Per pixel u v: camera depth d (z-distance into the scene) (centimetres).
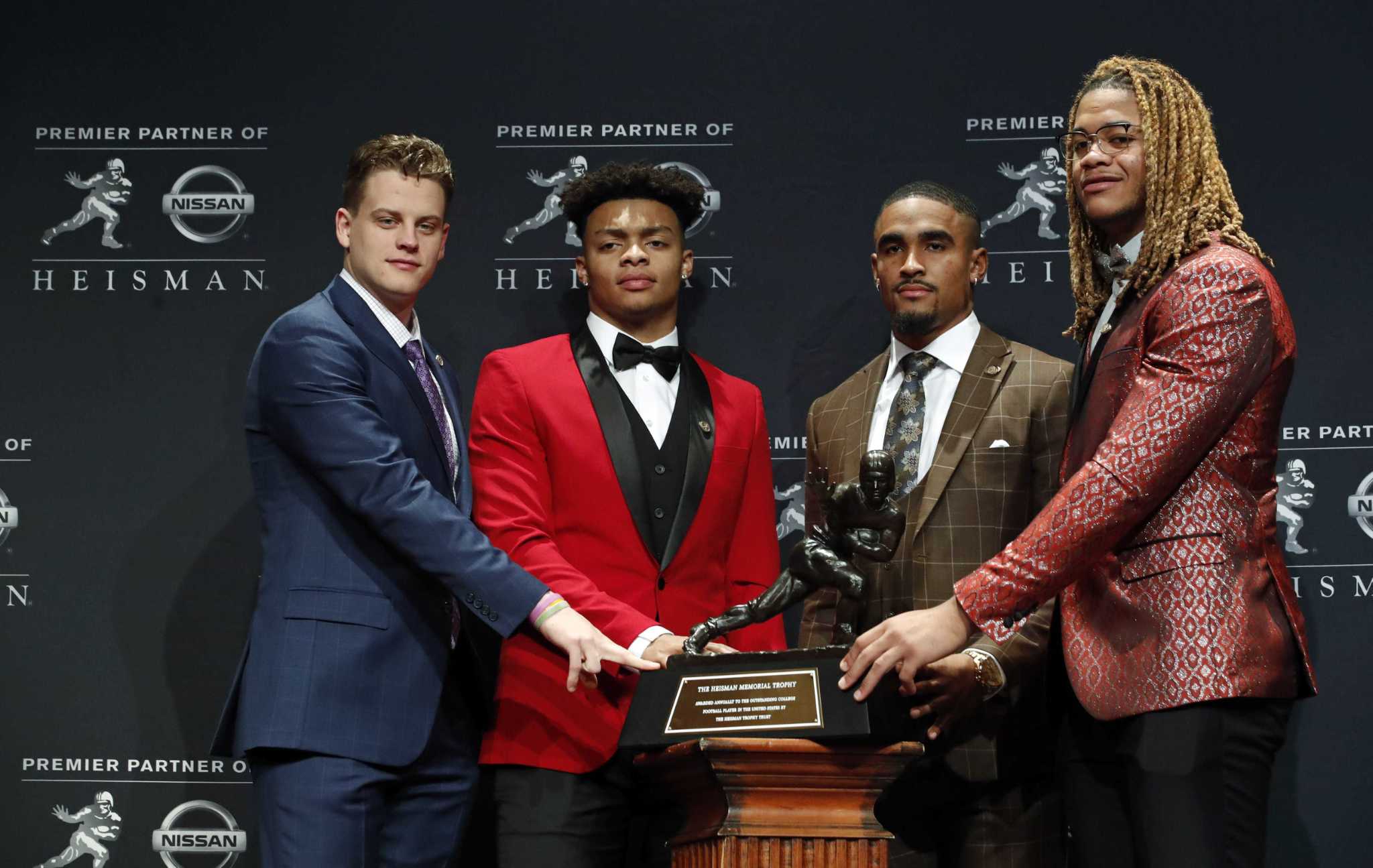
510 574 250
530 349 299
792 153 343
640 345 300
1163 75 243
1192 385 215
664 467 291
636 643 258
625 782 276
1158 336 224
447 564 249
